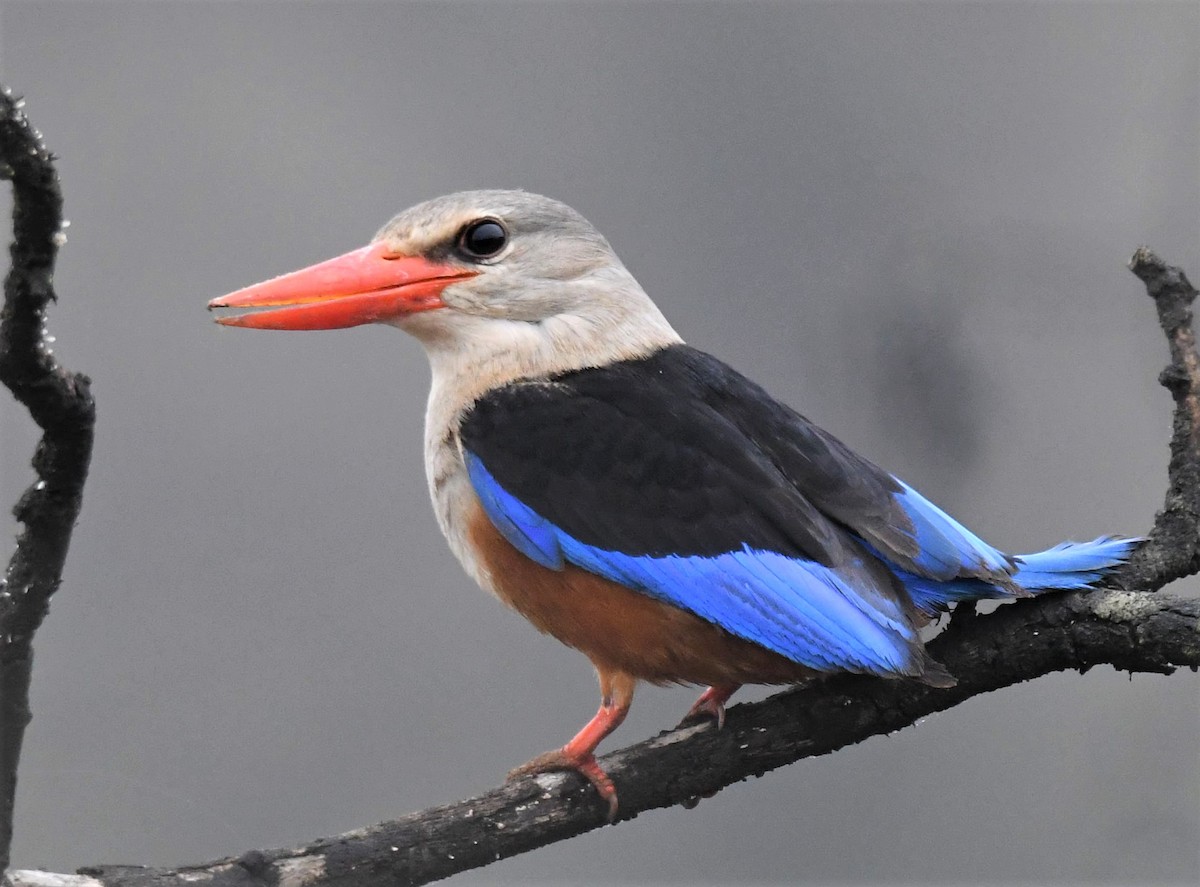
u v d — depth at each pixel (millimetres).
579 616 7840
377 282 8602
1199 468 7406
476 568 8258
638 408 8117
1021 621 7273
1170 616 6859
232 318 8602
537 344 8586
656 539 7660
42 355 5160
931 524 7645
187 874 6473
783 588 7488
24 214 4961
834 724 7465
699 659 7711
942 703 7414
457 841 7027
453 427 8461
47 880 6219
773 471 7859
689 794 7445
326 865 6742
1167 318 7523
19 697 5754
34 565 5559
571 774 7398
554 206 8789
